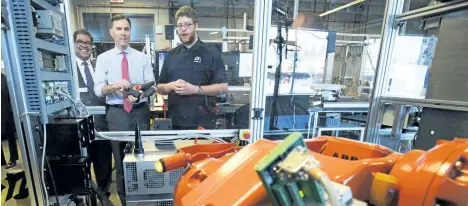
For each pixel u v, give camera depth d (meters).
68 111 1.43
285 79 2.46
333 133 2.81
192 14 1.68
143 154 1.27
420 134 1.51
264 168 0.38
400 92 1.91
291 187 0.37
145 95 1.76
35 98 1.08
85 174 1.25
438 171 0.51
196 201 0.54
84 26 2.34
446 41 1.36
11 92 1.01
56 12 1.34
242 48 2.42
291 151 0.40
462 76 1.26
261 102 1.68
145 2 2.95
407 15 1.63
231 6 3.00
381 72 1.84
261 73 1.65
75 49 1.71
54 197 1.20
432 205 0.50
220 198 0.53
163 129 1.69
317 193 0.37
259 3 1.55
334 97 2.77
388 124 1.86
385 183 0.56
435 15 1.45
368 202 0.61
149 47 2.06
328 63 2.67
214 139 1.57
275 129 2.35
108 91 1.72
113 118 1.74
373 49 3.33
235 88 1.87
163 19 3.01
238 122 1.82
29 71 1.05
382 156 0.75
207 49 1.75
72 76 1.57
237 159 0.65
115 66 1.72
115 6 2.78
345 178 0.56
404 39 1.80
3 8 0.94
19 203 1.55
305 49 2.50
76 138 1.19
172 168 0.87
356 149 0.82
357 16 4.64
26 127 1.05
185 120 1.78
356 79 3.96
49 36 1.25
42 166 1.09
